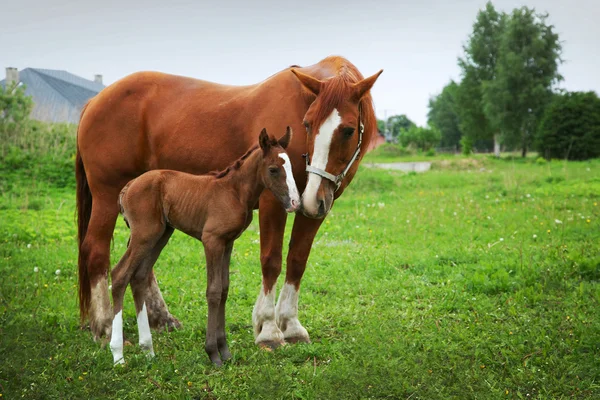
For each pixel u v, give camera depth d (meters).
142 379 4.14
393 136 93.69
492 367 4.29
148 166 5.61
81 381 4.08
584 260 6.64
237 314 5.80
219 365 4.34
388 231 9.97
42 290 6.49
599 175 17.56
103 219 5.43
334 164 4.62
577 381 4.01
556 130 32.09
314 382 4.04
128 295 6.54
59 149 19.48
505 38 43.09
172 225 4.50
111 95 5.55
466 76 48.06
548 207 11.45
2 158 18.08
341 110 4.57
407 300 6.09
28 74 37.44
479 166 28.89
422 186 18.34
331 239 9.50
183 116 5.39
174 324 5.49
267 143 4.30
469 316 5.39
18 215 11.71
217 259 4.32
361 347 4.60
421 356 4.41
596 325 4.84
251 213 4.51
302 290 6.61
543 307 5.52
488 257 7.52
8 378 4.08
